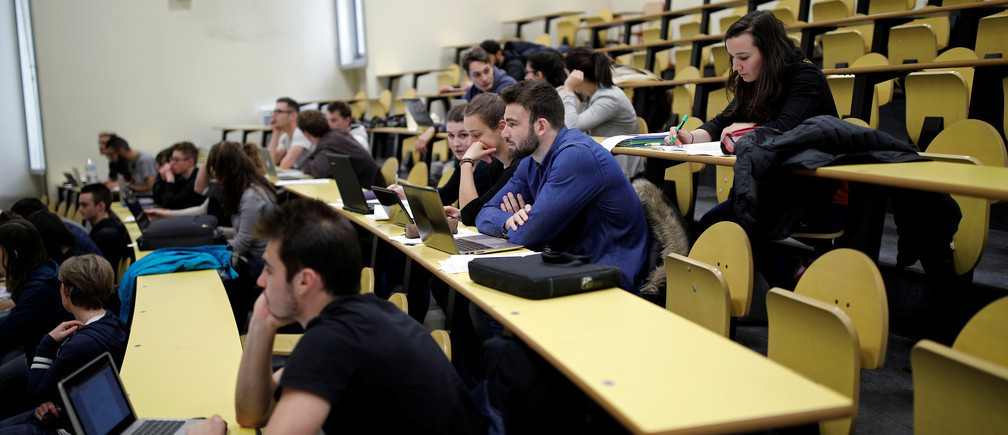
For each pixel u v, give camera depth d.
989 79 3.27
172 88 7.86
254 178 3.56
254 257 3.49
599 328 1.44
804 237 2.29
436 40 8.69
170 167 4.84
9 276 2.83
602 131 3.45
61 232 3.37
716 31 8.01
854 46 4.11
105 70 7.60
